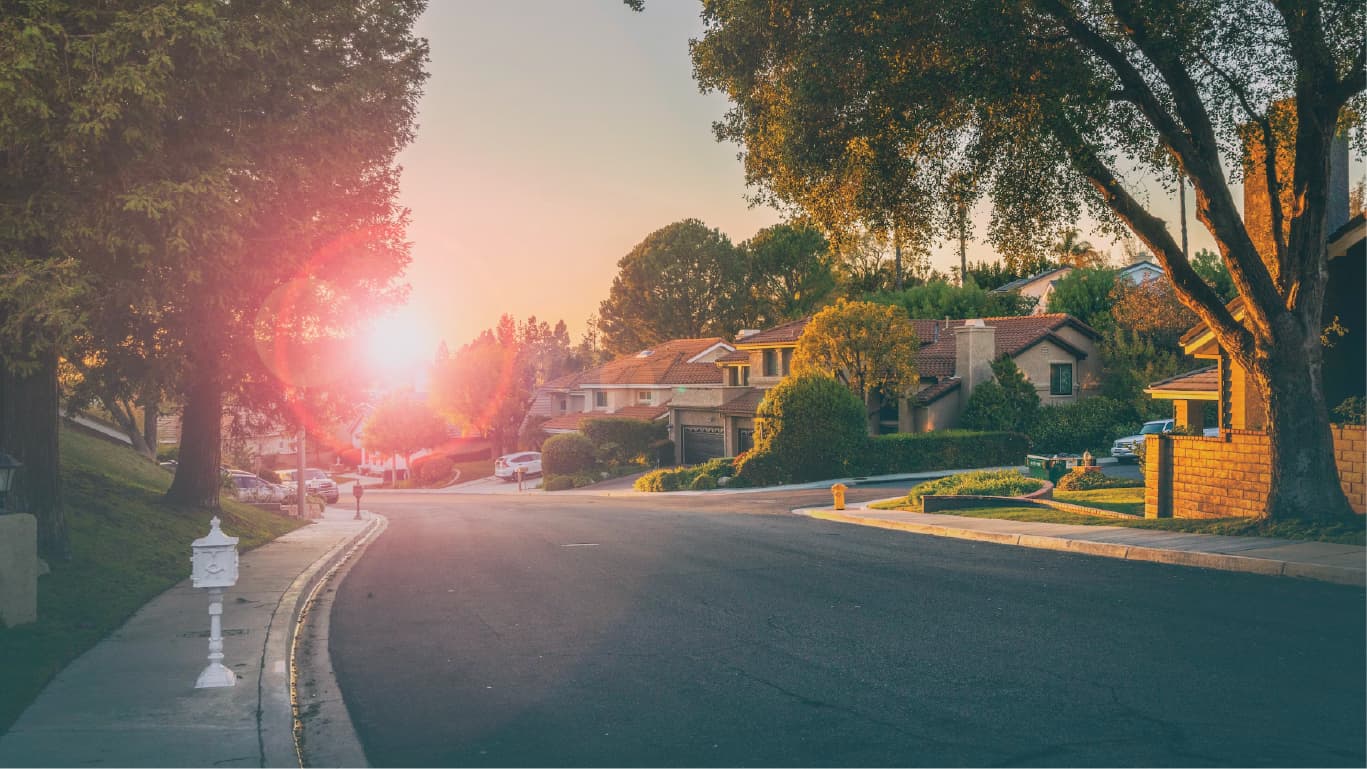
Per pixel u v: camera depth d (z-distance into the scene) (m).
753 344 54.88
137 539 16.30
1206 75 15.70
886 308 43.91
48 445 13.62
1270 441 15.84
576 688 8.20
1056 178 17.11
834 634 9.98
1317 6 14.07
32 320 10.66
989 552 16.36
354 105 15.01
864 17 15.30
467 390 90.75
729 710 7.42
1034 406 45.94
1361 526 14.64
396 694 8.25
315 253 15.95
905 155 17.70
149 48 10.88
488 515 31.75
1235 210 15.54
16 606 10.25
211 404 21.69
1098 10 15.88
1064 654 8.85
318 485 49.16
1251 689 7.57
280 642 10.06
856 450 42.78
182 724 7.23
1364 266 18.30
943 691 7.78
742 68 17.64
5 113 10.07
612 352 99.38
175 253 11.68
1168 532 16.66
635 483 49.59
